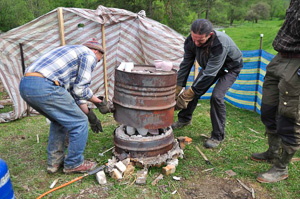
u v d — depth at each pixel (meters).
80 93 2.49
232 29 31.00
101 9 4.35
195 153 3.33
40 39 4.26
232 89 5.42
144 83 2.56
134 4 11.37
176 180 2.75
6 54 4.21
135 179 2.71
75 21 4.33
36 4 15.28
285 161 2.69
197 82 3.08
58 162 2.85
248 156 3.29
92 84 4.82
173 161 2.96
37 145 3.49
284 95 2.45
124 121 2.78
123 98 2.69
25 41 4.22
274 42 2.55
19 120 4.49
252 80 4.92
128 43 4.80
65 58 2.43
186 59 3.53
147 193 2.54
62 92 2.40
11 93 4.38
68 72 2.45
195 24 2.80
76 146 2.63
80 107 2.65
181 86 3.61
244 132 4.04
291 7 2.37
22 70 4.36
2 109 5.07
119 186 2.62
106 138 3.70
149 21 4.74
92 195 2.48
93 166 2.89
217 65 3.00
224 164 3.10
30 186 2.62
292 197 2.52
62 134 2.78
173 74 2.69
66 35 4.37
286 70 2.43
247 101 5.10
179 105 3.18
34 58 4.34
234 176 2.85
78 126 2.57
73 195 2.49
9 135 3.84
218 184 2.72
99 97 2.82
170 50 4.76
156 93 2.61
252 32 26.77
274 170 2.76
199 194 2.56
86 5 12.91
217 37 2.97
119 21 4.57
